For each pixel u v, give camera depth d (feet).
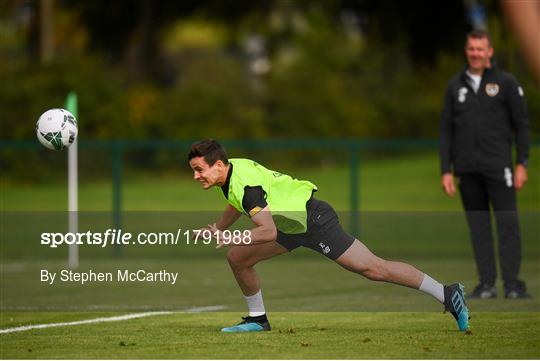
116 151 208.74
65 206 264.52
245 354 72.23
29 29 488.44
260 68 515.50
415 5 444.55
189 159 80.59
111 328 92.63
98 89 350.02
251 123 363.56
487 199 122.11
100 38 500.74
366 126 374.84
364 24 465.88
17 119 334.85
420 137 374.22
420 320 97.71
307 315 103.40
